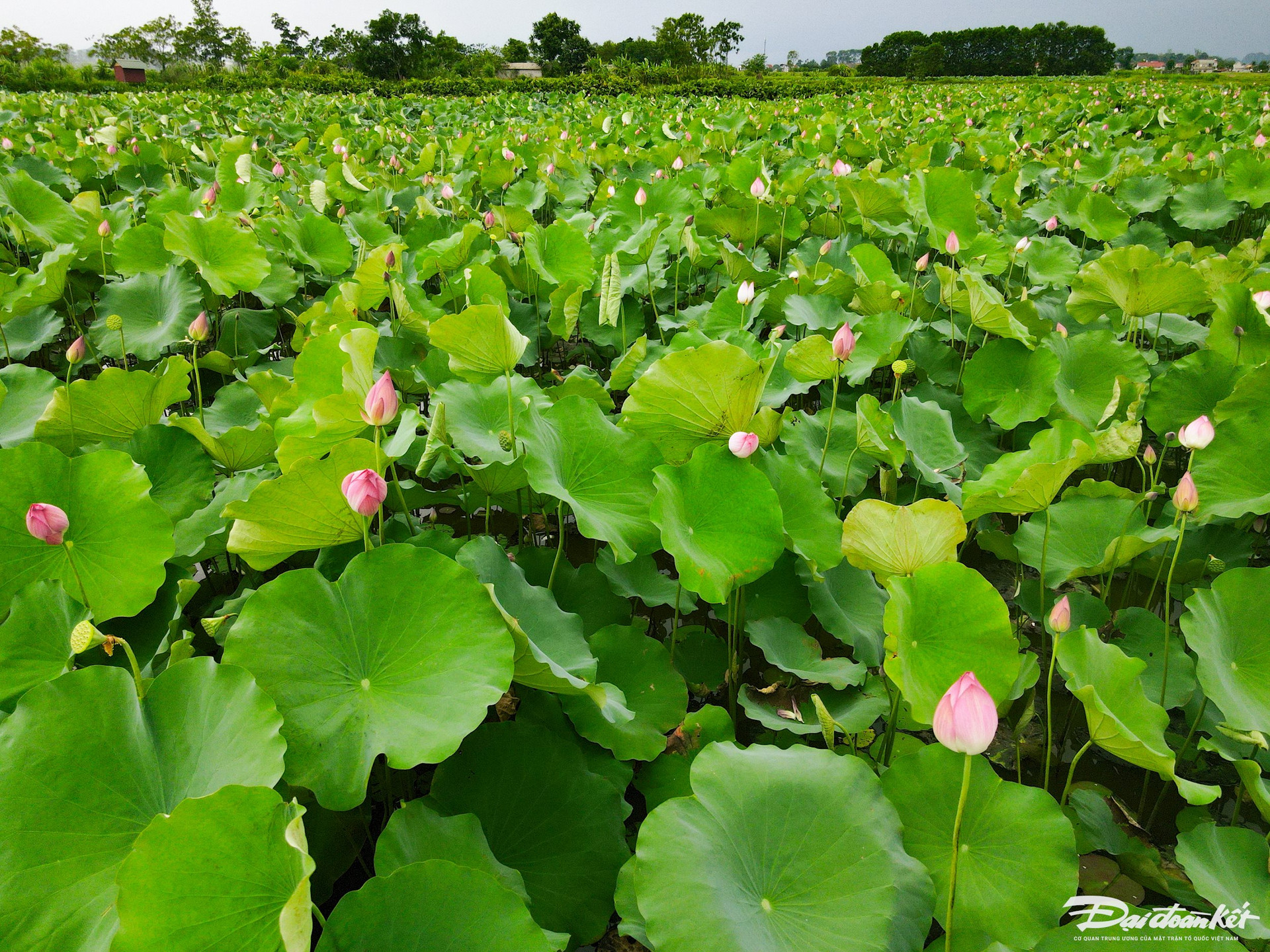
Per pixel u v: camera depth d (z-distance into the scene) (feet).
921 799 6.00
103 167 28.53
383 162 34.22
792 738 7.73
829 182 25.02
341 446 6.41
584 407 8.55
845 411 12.30
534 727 6.49
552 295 14.38
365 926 4.30
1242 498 8.96
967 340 13.94
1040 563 9.39
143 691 5.69
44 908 4.31
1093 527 9.45
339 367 9.65
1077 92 74.13
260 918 4.14
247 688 5.16
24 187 17.01
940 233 17.75
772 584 8.70
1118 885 6.87
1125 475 14.08
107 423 9.15
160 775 4.98
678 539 7.25
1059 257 18.37
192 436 9.05
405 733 5.43
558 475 7.95
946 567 6.53
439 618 5.89
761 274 16.88
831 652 9.82
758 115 54.85
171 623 6.85
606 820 6.24
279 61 142.10
